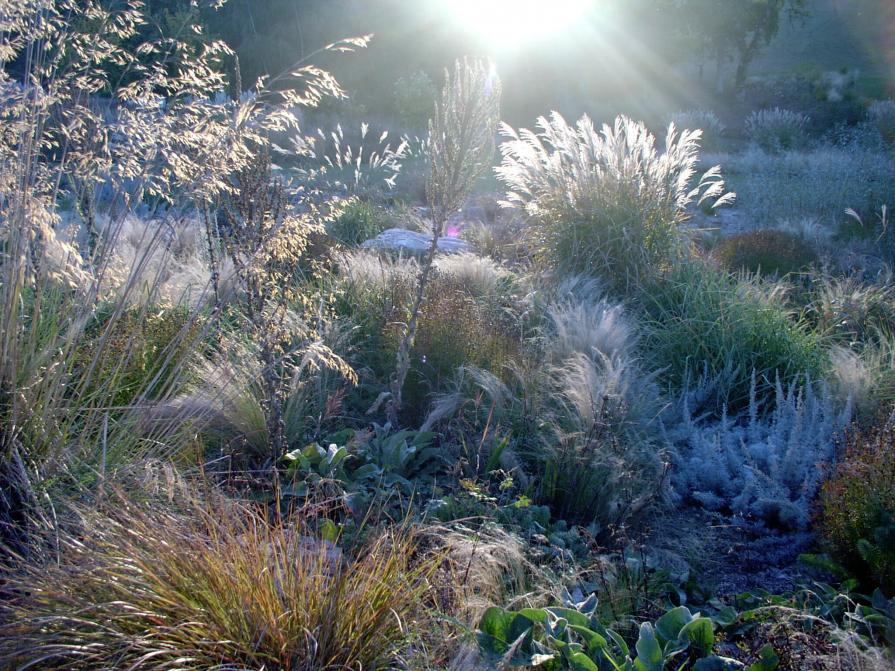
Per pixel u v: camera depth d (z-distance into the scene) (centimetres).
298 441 381
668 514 384
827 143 2092
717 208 1433
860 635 264
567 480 364
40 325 307
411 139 2112
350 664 210
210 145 323
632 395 450
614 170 732
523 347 484
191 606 208
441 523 300
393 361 464
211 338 414
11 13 296
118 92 333
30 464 267
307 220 358
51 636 199
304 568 229
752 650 253
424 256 767
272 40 1980
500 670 210
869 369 498
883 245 1007
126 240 441
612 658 234
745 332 547
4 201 285
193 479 290
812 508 358
